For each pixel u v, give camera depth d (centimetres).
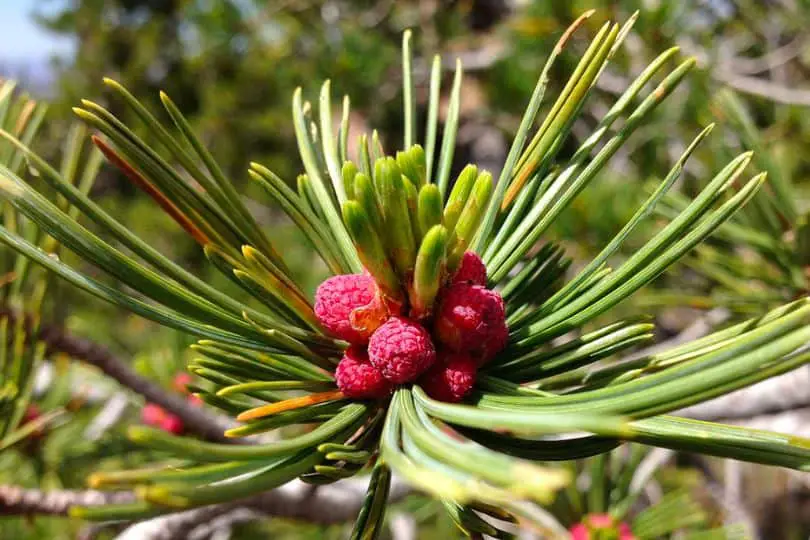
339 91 52
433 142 12
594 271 10
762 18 40
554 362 10
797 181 32
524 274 11
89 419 30
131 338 48
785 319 6
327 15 61
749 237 17
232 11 67
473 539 9
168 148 10
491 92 43
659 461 23
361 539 8
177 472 6
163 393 19
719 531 22
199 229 10
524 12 33
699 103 26
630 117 10
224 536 28
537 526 20
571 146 37
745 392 20
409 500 31
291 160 83
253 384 9
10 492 17
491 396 9
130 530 19
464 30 53
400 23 58
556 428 5
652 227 25
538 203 11
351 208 8
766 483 41
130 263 8
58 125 60
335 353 10
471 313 9
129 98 9
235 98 82
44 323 17
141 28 94
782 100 30
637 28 27
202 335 9
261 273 10
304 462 8
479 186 9
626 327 9
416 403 8
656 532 21
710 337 9
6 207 15
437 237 8
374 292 10
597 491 22
